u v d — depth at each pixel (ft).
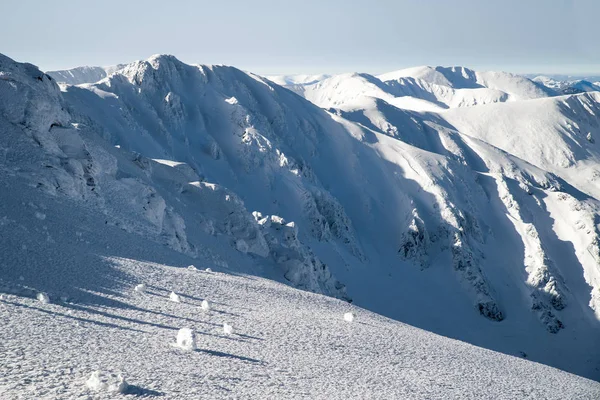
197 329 51.62
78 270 63.00
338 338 61.57
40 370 29.50
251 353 45.91
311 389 38.32
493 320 416.87
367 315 104.88
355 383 43.04
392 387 44.27
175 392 30.68
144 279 71.87
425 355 64.69
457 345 87.20
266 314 68.69
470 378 57.00
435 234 485.56
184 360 38.83
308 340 57.00
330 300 114.11
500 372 67.31
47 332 37.55
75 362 32.55
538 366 88.53
